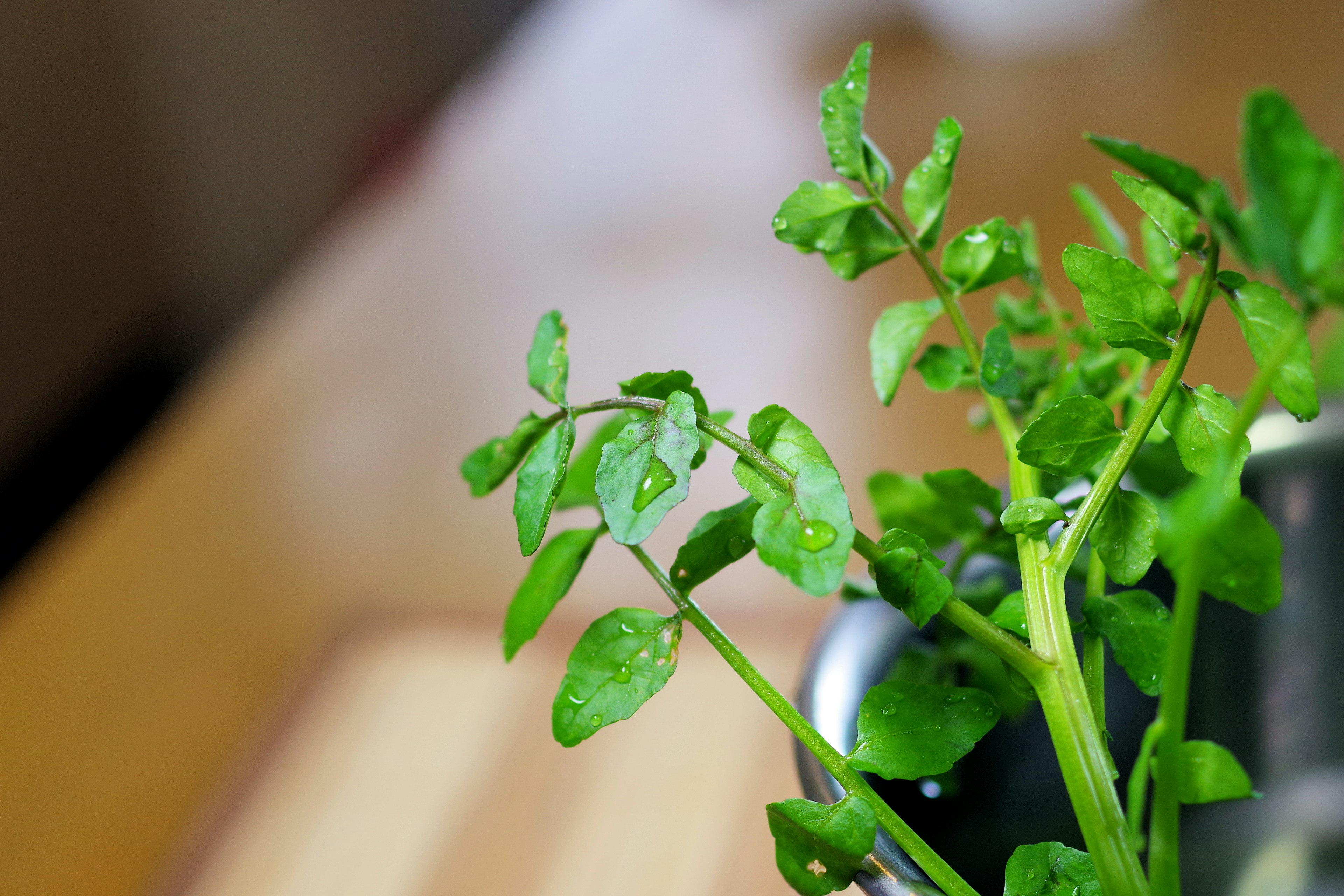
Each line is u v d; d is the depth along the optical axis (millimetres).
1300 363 316
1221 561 324
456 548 652
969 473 361
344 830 520
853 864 322
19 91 1757
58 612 644
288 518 685
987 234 355
